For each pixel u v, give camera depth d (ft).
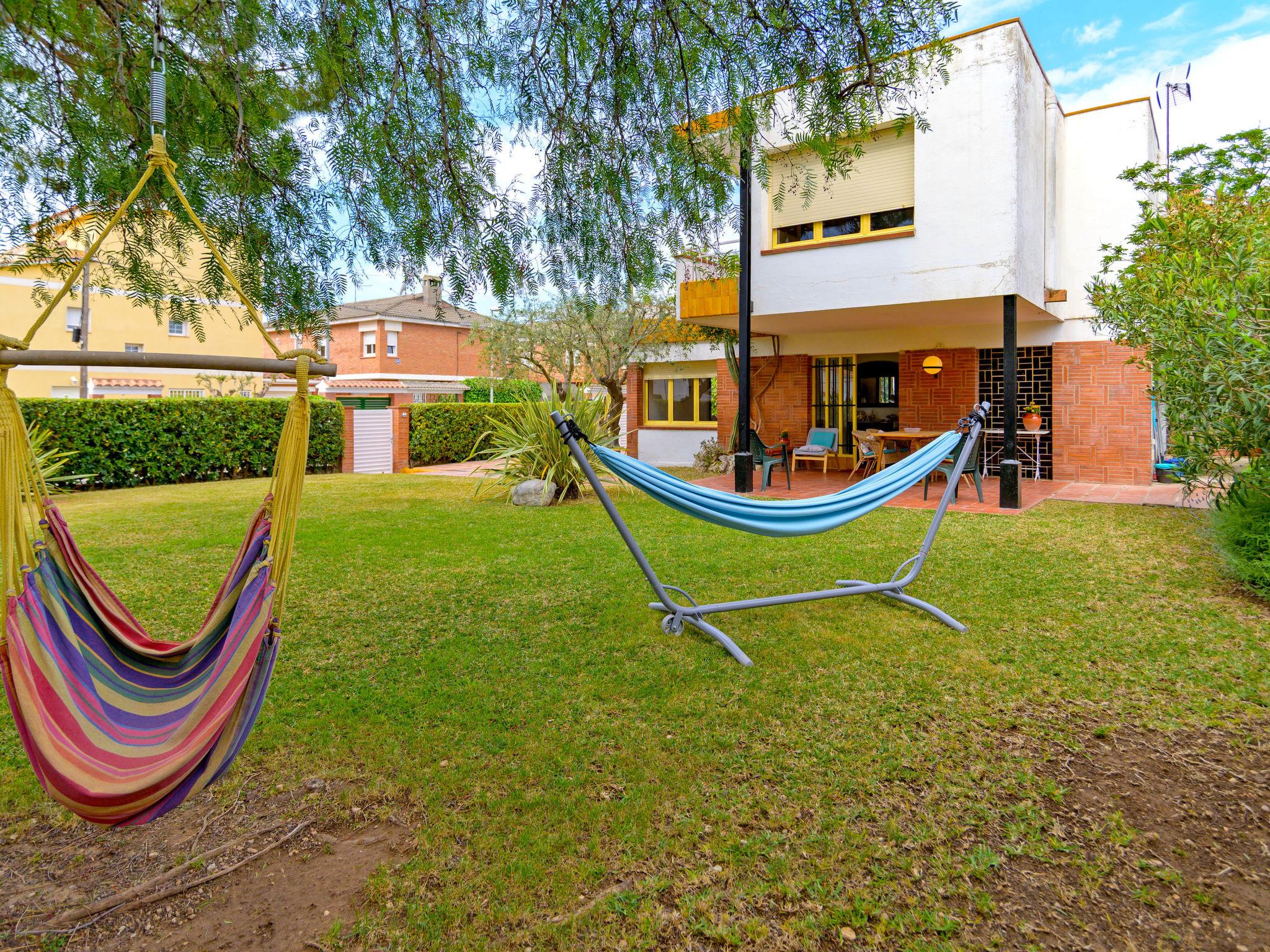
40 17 11.50
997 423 36.96
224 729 6.83
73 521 26.99
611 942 6.42
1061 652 12.85
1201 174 35.68
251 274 12.76
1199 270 16.75
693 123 14.07
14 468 6.97
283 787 8.96
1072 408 35.37
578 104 14.07
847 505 14.06
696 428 48.96
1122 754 9.51
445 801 8.57
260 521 7.99
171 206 12.15
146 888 7.17
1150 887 7.06
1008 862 7.44
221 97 12.53
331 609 15.84
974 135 26.78
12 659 6.39
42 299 12.31
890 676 11.96
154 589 17.37
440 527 25.54
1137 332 18.34
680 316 35.06
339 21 11.99
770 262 32.35
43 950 6.38
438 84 13.37
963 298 27.66
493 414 62.95
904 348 39.27
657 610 15.42
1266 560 15.46
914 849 7.63
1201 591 16.22
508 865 7.39
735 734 10.05
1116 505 28.19
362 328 99.81
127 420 38.65
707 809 8.28
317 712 10.85
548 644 13.62
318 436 48.29
